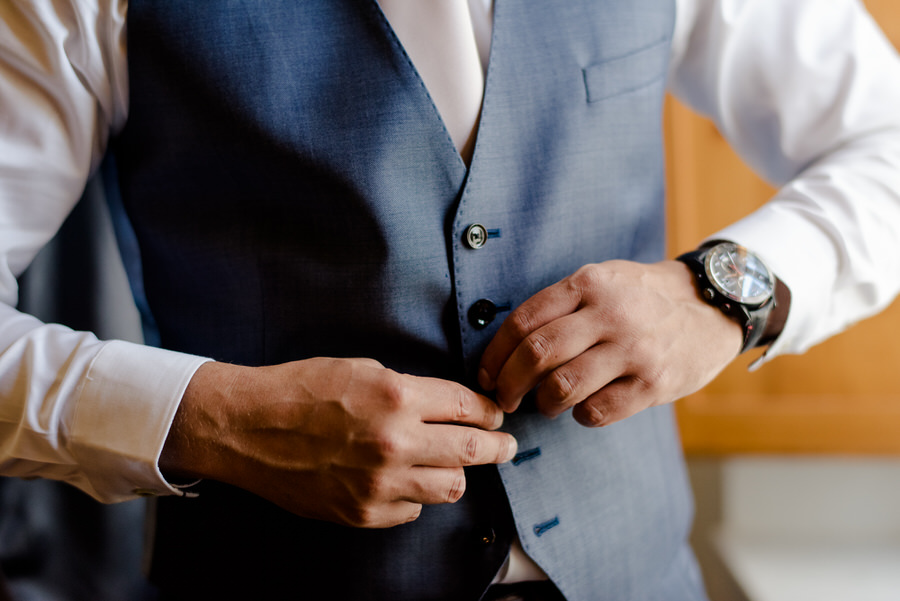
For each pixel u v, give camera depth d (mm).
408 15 687
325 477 583
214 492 738
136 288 856
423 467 583
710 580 1740
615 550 769
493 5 712
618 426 802
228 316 731
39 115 641
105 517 1142
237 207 705
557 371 624
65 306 1077
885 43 899
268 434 592
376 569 701
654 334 647
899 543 1686
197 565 750
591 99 745
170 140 684
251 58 657
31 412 618
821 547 1684
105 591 1140
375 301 687
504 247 713
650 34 795
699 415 1672
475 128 705
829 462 1712
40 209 677
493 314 707
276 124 655
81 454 622
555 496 731
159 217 728
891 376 1613
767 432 1652
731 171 1574
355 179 657
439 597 707
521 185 712
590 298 649
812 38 859
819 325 842
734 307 703
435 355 713
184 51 655
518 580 741
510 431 722
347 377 584
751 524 1757
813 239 801
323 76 666
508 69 701
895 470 1691
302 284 702
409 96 665
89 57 640
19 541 1062
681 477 908
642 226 830
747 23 863
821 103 861
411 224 675
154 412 606
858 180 820
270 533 720
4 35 617
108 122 703
